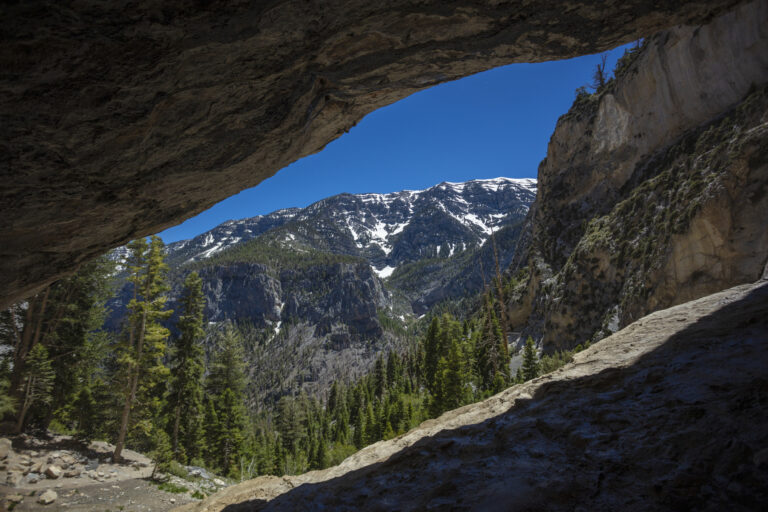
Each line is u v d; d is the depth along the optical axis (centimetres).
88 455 2214
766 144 2752
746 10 3725
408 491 445
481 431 546
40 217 441
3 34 270
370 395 8838
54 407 2620
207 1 318
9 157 355
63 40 292
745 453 282
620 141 6019
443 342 6881
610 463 345
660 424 372
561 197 7212
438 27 468
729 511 241
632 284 4003
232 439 4562
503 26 493
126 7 290
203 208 632
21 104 317
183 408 3859
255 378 19588
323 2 373
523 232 10856
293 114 516
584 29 527
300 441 7494
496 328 5841
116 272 2827
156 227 598
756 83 3766
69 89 326
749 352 452
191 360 3728
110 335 2900
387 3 411
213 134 469
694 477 283
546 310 5750
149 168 458
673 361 515
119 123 378
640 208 4600
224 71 395
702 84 4394
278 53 412
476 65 569
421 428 830
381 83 556
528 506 318
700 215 3025
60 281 2553
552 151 7788
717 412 349
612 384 530
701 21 539
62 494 1625
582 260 5238
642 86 5406
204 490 2119
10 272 499
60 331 2647
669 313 830
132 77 345
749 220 2738
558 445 420
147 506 1673
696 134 4281
